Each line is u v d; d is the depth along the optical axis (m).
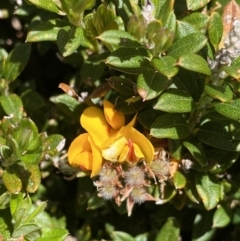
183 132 0.23
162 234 0.26
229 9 0.22
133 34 0.21
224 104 0.22
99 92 0.24
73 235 0.28
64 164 0.26
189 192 0.24
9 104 0.25
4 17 0.29
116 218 0.29
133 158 0.23
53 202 0.28
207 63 0.21
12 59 0.26
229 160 0.24
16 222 0.23
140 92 0.21
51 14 0.27
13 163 0.23
